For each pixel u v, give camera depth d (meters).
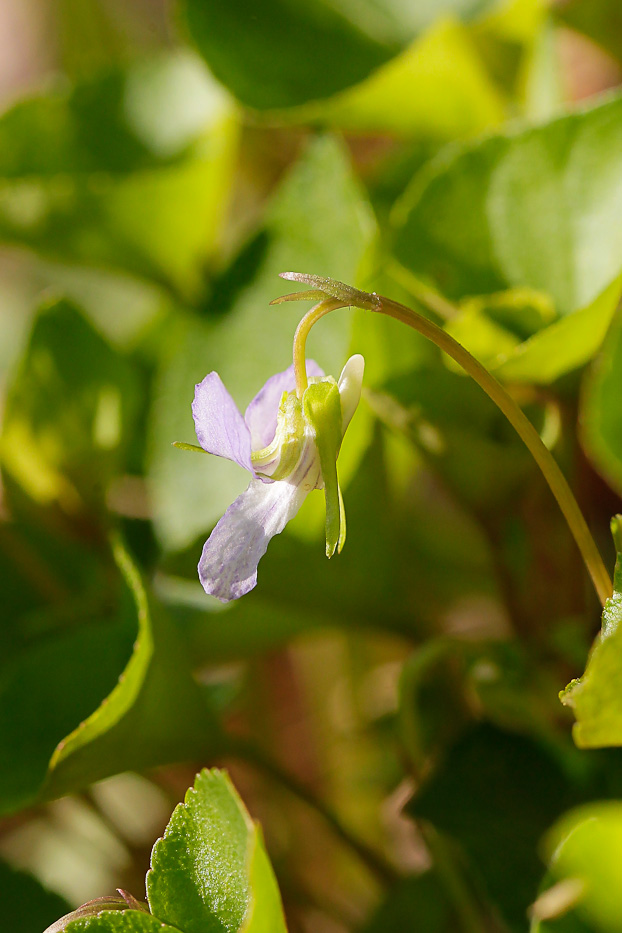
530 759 0.20
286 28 0.23
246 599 0.22
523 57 0.23
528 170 0.21
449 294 0.21
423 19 0.23
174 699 0.20
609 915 0.19
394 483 0.22
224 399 0.18
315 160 0.22
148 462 0.22
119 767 0.20
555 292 0.21
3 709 0.21
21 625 0.22
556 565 0.21
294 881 0.23
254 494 0.18
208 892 0.18
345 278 0.21
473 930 0.20
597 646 0.18
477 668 0.21
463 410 0.21
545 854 0.20
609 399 0.21
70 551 0.23
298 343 0.18
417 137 0.23
